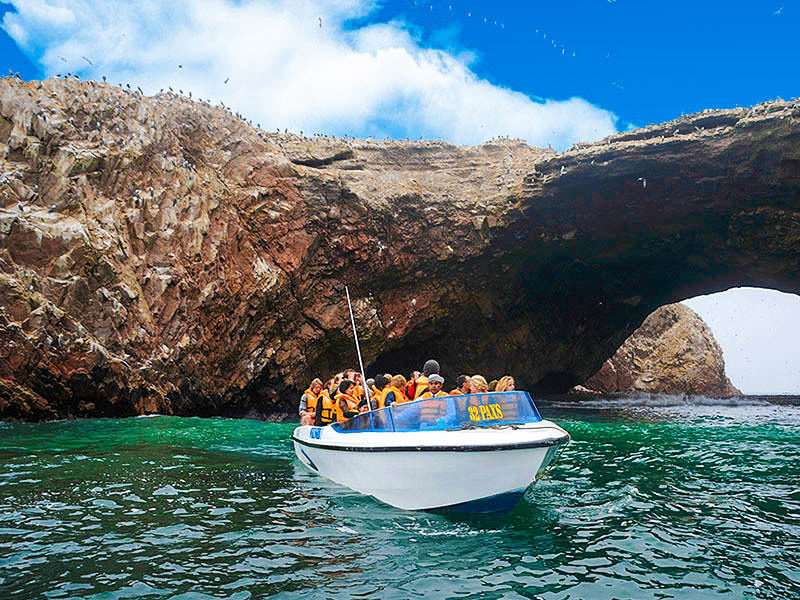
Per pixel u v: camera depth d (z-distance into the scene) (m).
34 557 5.43
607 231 25.70
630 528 6.70
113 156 18.84
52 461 9.98
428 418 7.42
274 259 22.59
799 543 6.22
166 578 5.04
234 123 23.59
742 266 25.75
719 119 22.62
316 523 6.70
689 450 12.89
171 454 11.08
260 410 23.39
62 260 16.48
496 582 5.14
